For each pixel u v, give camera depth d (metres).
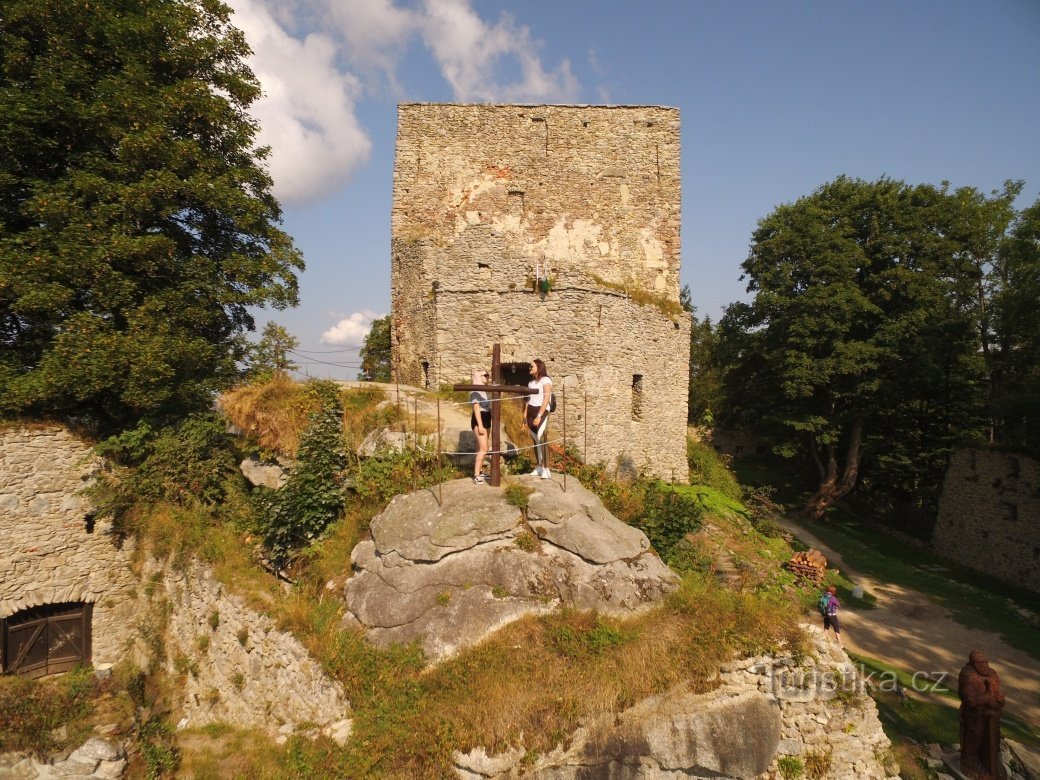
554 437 15.53
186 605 10.90
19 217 12.62
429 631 7.39
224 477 12.38
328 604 8.27
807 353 24.75
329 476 9.93
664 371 18.64
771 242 26.22
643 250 20.39
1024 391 19.14
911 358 22.95
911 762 8.78
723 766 6.63
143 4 13.48
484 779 6.13
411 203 20.09
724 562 13.80
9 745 8.91
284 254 16.05
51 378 11.54
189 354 13.03
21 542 11.92
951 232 24.84
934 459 23.64
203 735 9.07
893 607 15.90
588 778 6.28
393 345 19.30
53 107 12.05
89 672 11.73
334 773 6.43
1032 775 8.47
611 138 20.48
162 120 13.20
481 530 8.20
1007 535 19.34
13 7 11.70
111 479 12.74
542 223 20.22
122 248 12.20
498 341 15.99
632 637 7.34
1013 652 13.28
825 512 26.20
